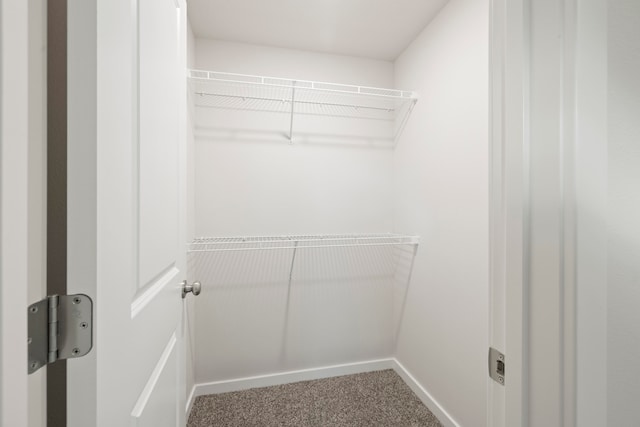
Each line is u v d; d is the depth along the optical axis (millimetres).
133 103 578
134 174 586
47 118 418
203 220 1930
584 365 407
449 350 1642
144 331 636
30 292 359
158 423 750
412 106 2010
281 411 1761
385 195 2244
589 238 410
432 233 1801
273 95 2035
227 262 1979
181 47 1014
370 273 2227
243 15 1706
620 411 456
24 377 316
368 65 2201
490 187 540
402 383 2061
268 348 2049
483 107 1412
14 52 300
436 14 1732
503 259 510
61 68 424
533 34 441
